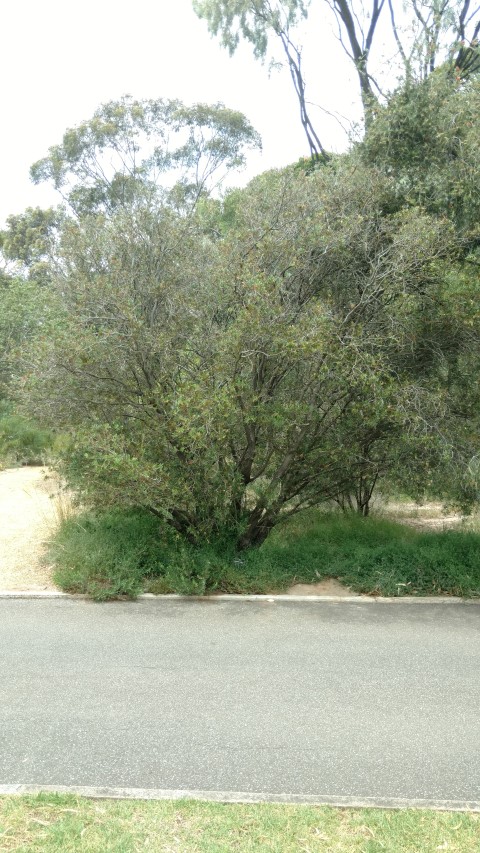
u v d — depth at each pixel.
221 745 3.84
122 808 3.19
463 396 7.54
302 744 3.87
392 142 7.71
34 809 3.15
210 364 6.75
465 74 8.91
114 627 5.75
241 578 6.79
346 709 4.30
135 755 3.71
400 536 7.92
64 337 6.61
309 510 8.72
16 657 5.08
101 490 6.72
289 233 6.86
